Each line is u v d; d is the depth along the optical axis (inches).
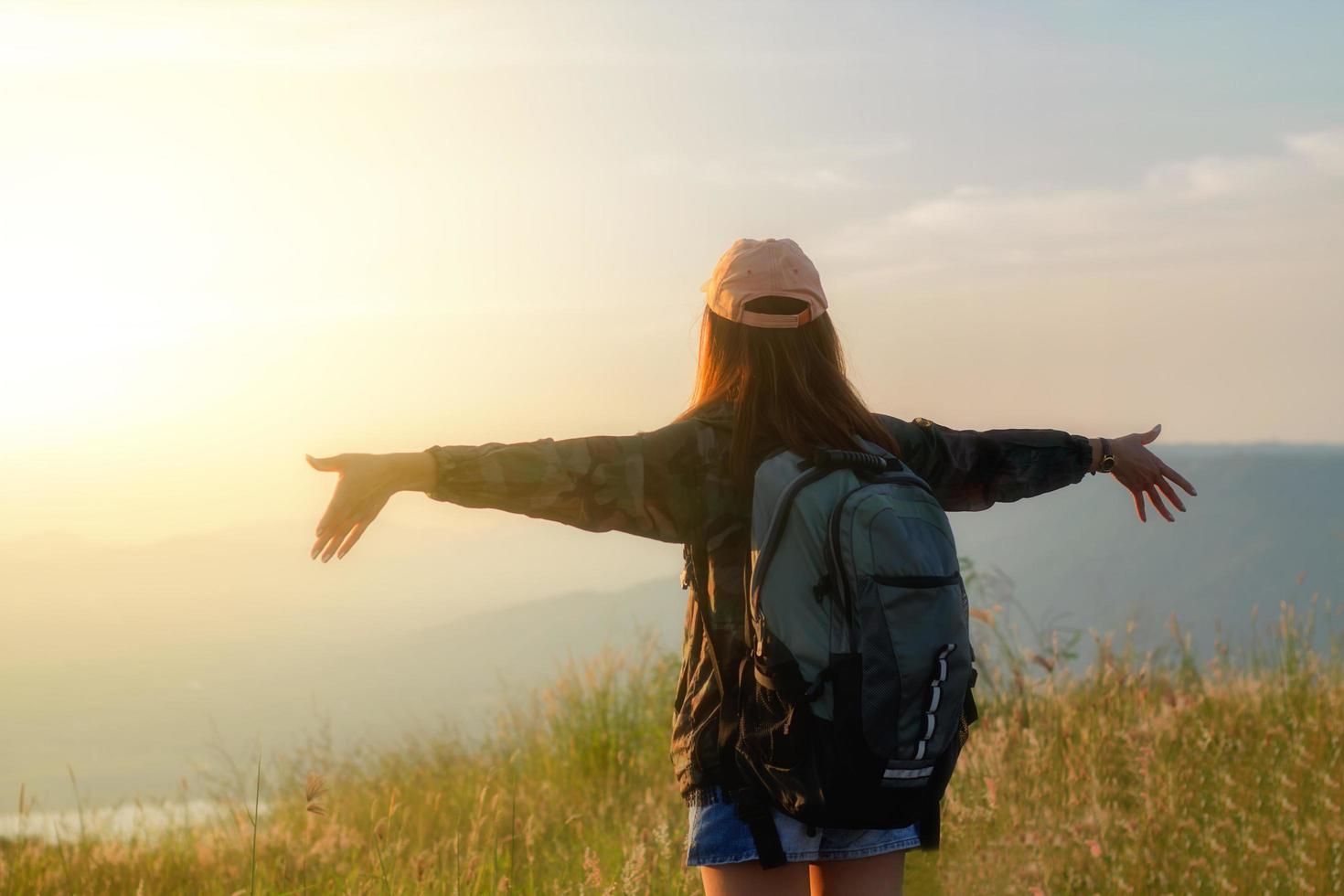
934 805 94.0
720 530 96.0
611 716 308.2
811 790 87.2
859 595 87.0
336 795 274.5
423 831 224.8
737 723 92.7
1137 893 163.8
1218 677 266.8
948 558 90.4
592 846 200.4
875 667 86.1
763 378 99.3
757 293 99.6
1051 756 215.9
